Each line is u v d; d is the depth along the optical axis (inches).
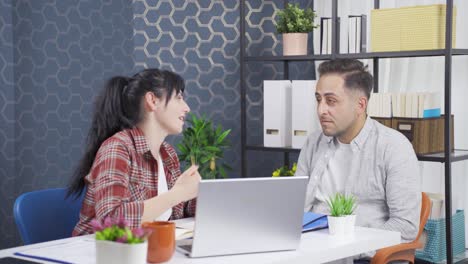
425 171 154.7
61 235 99.3
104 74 169.6
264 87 156.6
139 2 166.4
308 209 110.3
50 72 166.7
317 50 168.1
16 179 164.4
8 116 160.1
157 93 90.3
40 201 97.7
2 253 75.5
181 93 93.0
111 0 169.0
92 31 168.9
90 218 89.9
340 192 107.4
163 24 168.1
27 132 165.0
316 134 114.0
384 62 157.2
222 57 171.0
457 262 143.0
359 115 106.2
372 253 105.3
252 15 171.0
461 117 150.6
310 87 149.8
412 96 135.7
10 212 161.5
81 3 167.9
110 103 91.8
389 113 138.6
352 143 106.3
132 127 91.3
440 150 139.7
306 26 155.3
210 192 72.1
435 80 153.2
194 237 72.7
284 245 77.3
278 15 160.7
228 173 171.9
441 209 140.5
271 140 156.7
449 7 130.7
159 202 81.9
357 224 104.9
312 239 83.0
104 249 65.3
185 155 155.8
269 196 75.2
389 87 158.2
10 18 159.5
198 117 170.2
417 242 103.5
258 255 75.2
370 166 105.0
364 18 146.6
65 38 167.5
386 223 101.7
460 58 149.6
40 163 166.7
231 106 172.1
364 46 147.5
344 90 103.7
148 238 70.7
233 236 74.7
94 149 92.3
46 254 74.7
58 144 168.1
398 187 102.3
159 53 168.1
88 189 90.4
